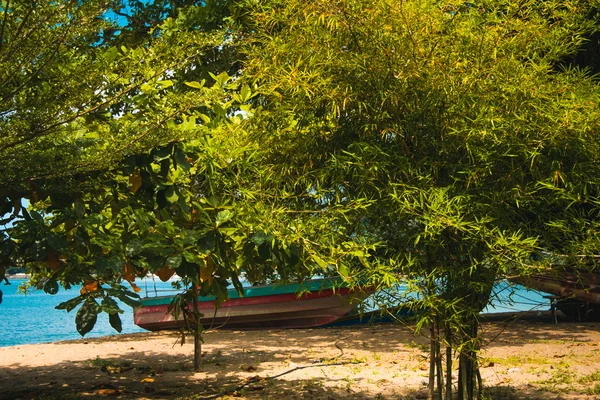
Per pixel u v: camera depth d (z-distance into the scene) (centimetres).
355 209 432
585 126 386
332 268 449
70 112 447
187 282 672
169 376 734
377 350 930
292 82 416
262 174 472
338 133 456
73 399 584
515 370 712
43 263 530
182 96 456
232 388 640
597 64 977
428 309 434
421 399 566
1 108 424
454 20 430
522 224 441
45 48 427
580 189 425
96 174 473
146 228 456
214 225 464
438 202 384
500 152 418
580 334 1067
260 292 1251
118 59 479
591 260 424
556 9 463
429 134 438
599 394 564
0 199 464
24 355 977
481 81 418
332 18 412
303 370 760
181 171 489
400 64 416
